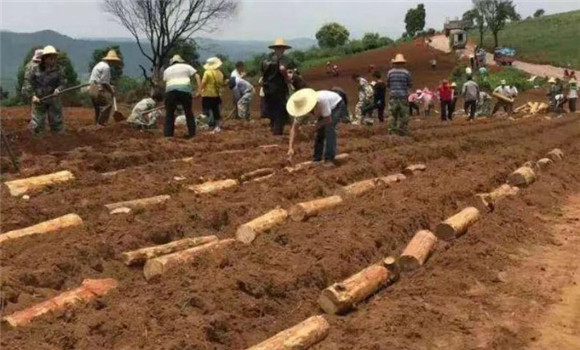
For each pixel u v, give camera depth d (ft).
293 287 21.25
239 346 18.07
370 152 45.52
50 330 17.44
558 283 23.88
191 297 19.35
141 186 31.42
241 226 25.49
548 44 227.20
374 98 67.36
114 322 17.85
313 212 28.35
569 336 19.67
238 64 64.39
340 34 240.12
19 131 45.62
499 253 26.37
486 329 19.69
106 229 25.38
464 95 79.30
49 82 44.01
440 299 21.56
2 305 19.34
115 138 46.96
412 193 32.14
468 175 37.65
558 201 36.29
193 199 30.30
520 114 96.02
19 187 30.40
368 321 19.34
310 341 17.80
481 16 215.51
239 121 62.44
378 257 25.20
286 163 38.96
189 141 46.32
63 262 22.08
